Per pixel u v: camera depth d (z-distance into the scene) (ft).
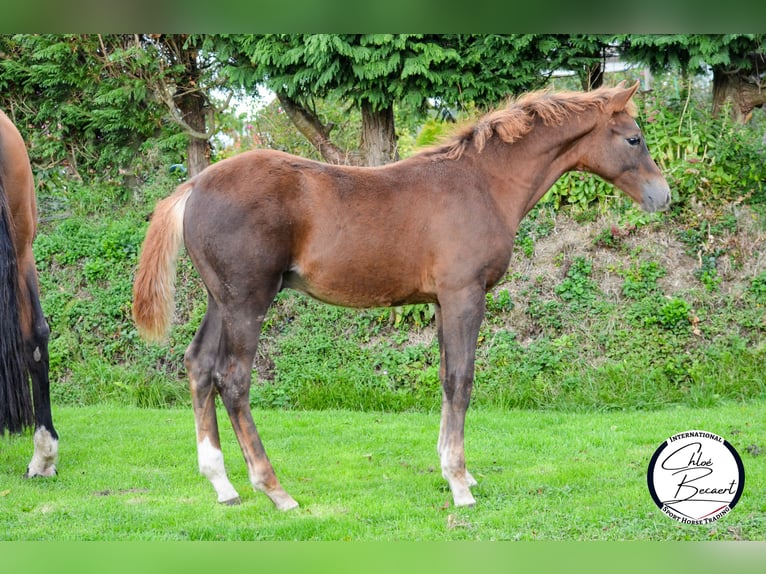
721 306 24.97
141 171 31.32
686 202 26.40
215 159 32.50
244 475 17.15
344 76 27.76
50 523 14.02
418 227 14.58
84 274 27.91
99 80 30.37
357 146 34.86
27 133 31.42
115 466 17.85
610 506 14.42
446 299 14.71
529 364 24.64
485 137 15.49
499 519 13.87
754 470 16.20
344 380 25.08
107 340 27.20
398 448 19.17
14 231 16.44
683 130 27.37
